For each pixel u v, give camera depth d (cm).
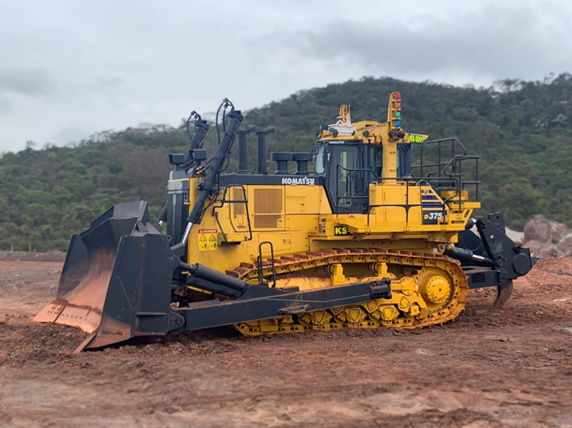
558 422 629
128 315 854
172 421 615
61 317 986
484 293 1531
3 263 2405
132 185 4153
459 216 1133
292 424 612
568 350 918
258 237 1071
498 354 893
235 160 3222
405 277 1123
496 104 6869
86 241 995
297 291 1007
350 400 682
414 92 6675
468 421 629
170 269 882
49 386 712
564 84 7494
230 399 677
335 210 1121
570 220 3775
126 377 744
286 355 872
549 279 1736
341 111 1196
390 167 1123
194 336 994
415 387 728
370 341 991
